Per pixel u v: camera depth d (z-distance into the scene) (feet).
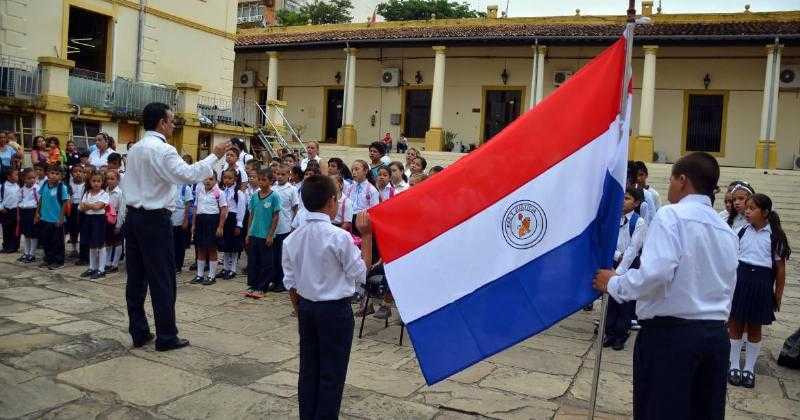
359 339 20.30
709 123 71.36
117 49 58.65
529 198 11.70
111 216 27.81
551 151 11.80
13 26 50.57
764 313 17.19
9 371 15.49
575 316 25.08
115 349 17.76
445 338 11.50
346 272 12.01
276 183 28.60
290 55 91.50
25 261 29.71
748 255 17.58
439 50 74.95
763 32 62.08
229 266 29.22
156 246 17.48
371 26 86.02
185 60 65.26
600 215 11.46
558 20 75.72
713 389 9.71
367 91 87.71
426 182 12.21
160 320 17.75
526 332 11.30
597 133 11.68
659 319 9.89
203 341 19.02
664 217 9.73
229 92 71.20
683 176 10.10
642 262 9.64
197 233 27.27
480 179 11.96
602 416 14.61
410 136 86.02
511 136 12.05
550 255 11.50
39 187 29.96
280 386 15.57
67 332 18.90
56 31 53.47
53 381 15.17
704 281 9.62
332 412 11.97
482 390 16.08
